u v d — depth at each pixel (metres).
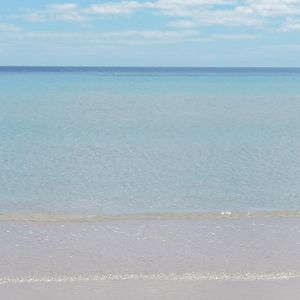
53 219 14.59
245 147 29.67
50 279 9.66
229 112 51.56
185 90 96.62
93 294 8.89
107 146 29.77
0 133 35.28
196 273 10.04
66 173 22.27
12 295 8.83
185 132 36.38
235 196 18.47
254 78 192.62
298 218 14.66
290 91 92.25
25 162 24.66
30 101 65.69
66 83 129.12
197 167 23.81
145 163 24.72
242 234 12.91
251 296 8.79
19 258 10.98
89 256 11.15
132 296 8.80
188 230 13.28
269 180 21.19
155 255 11.23
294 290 9.07
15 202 17.36
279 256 11.17
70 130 37.19
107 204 17.16
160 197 18.25
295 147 29.61
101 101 66.75
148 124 41.22
